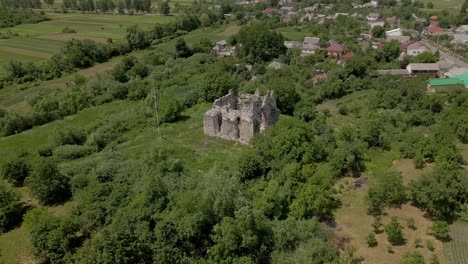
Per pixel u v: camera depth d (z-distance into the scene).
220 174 63.84
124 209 53.25
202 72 140.50
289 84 101.12
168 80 128.38
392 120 94.31
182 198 52.88
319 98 118.06
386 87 119.44
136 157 76.38
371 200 61.47
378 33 193.00
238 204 53.41
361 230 58.09
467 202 61.53
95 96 124.81
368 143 81.06
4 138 96.19
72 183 62.91
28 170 67.88
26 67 150.12
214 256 47.81
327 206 61.66
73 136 89.31
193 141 83.56
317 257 49.03
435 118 95.12
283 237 51.22
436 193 57.34
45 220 51.03
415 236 56.28
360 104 112.00
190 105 106.62
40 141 93.75
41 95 123.81
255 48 160.88
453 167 66.19
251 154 68.44
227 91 105.00
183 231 49.12
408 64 143.50
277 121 82.62
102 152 80.50
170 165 65.69
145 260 47.00
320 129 85.88
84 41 174.38
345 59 146.25
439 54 158.50
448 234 56.25
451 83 120.00
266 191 59.44
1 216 56.12
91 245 47.41
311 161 68.25
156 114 93.25
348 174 72.31
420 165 73.94
